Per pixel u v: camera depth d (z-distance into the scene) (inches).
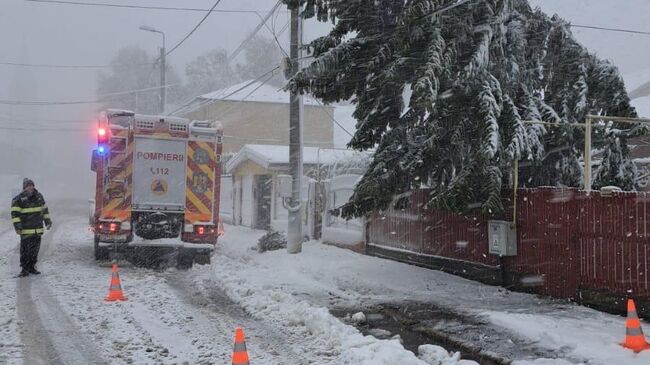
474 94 412.8
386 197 452.8
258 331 317.4
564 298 377.4
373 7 450.3
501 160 405.4
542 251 395.2
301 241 622.5
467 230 465.1
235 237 838.5
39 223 473.1
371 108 463.2
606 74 453.4
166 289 430.9
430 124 438.3
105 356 266.4
